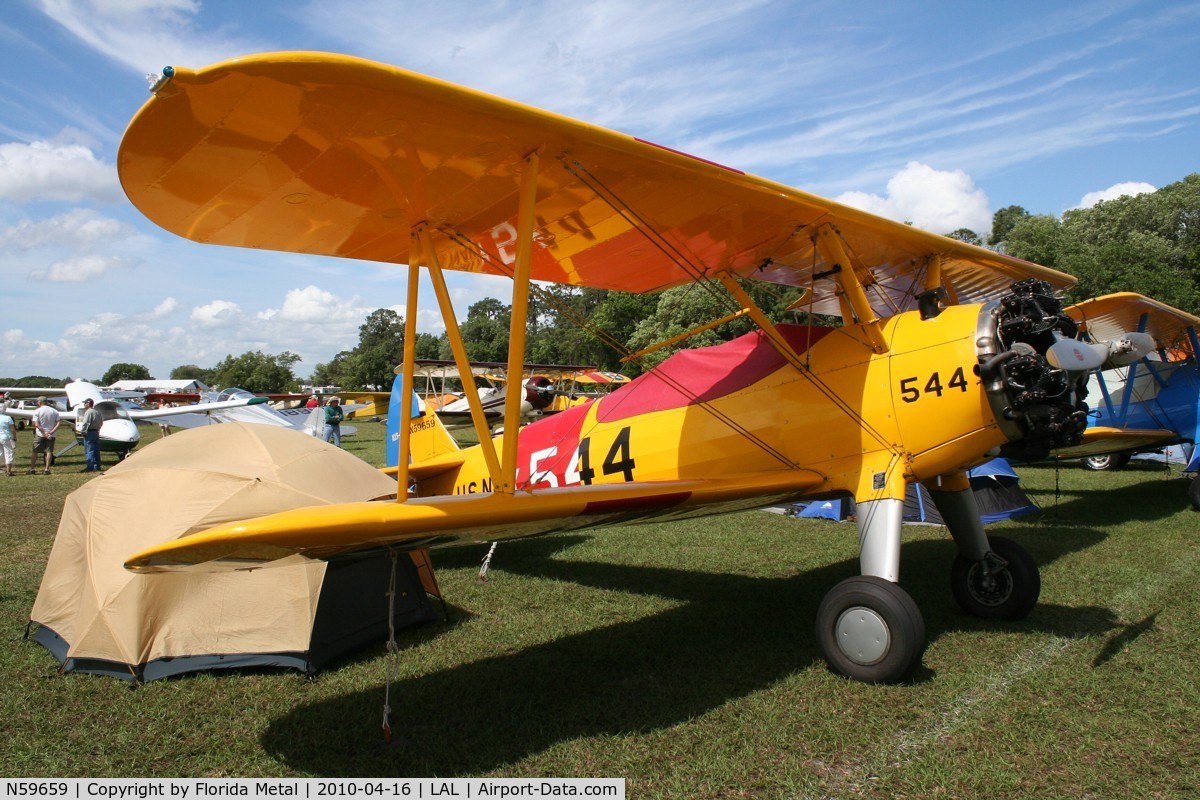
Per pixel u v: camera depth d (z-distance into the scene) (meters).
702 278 4.46
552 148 2.93
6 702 3.43
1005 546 4.34
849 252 4.56
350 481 4.58
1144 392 9.66
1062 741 2.77
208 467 4.26
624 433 5.04
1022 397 3.45
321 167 2.89
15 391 39.09
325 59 2.21
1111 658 3.61
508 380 3.05
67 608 4.03
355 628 4.08
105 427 17.34
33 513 9.05
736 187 3.44
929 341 3.81
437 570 6.16
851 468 3.98
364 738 3.01
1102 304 8.02
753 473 4.29
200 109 2.38
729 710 3.13
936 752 2.70
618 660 3.83
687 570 5.96
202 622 3.83
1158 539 6.53
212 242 3.58
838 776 2.57
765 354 4.48
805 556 6.35
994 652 3.77
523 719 3.12
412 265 3.60
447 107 2.52
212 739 3.03
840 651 3.48
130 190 2.92
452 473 6.89
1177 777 2.49
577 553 6.73
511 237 3.94
